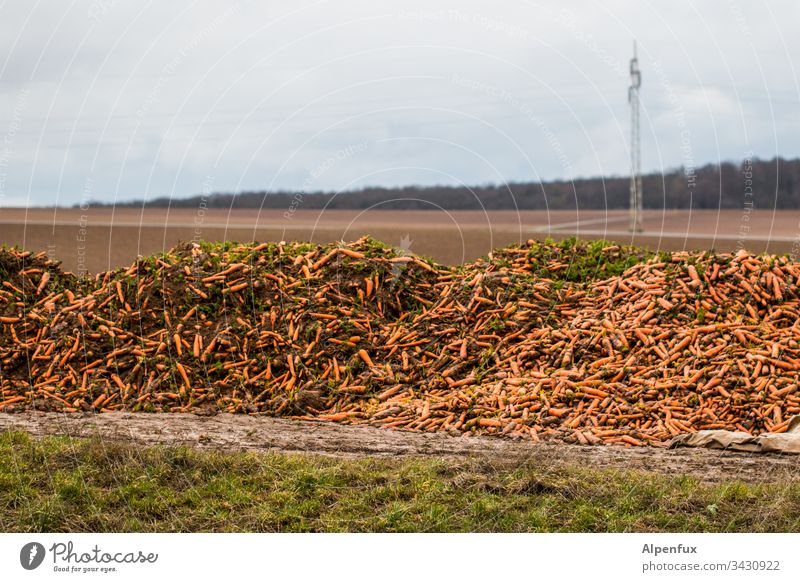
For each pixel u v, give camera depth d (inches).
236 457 393.7
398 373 557.6
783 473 386.0
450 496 353.7
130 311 606.5
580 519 335.9
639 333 549.3
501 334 581.9
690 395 496.1
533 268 682.2
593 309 598.5
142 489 358.0
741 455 425.7
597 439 454.6
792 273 601.6
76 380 560.7
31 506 341.4
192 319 593.0
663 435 460.4
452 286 643.5
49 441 414.3
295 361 557.6
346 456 413.7
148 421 487.5
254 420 501.4
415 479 369.7
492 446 435.5
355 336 582.9
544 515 338.0
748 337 541.6
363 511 342.6
